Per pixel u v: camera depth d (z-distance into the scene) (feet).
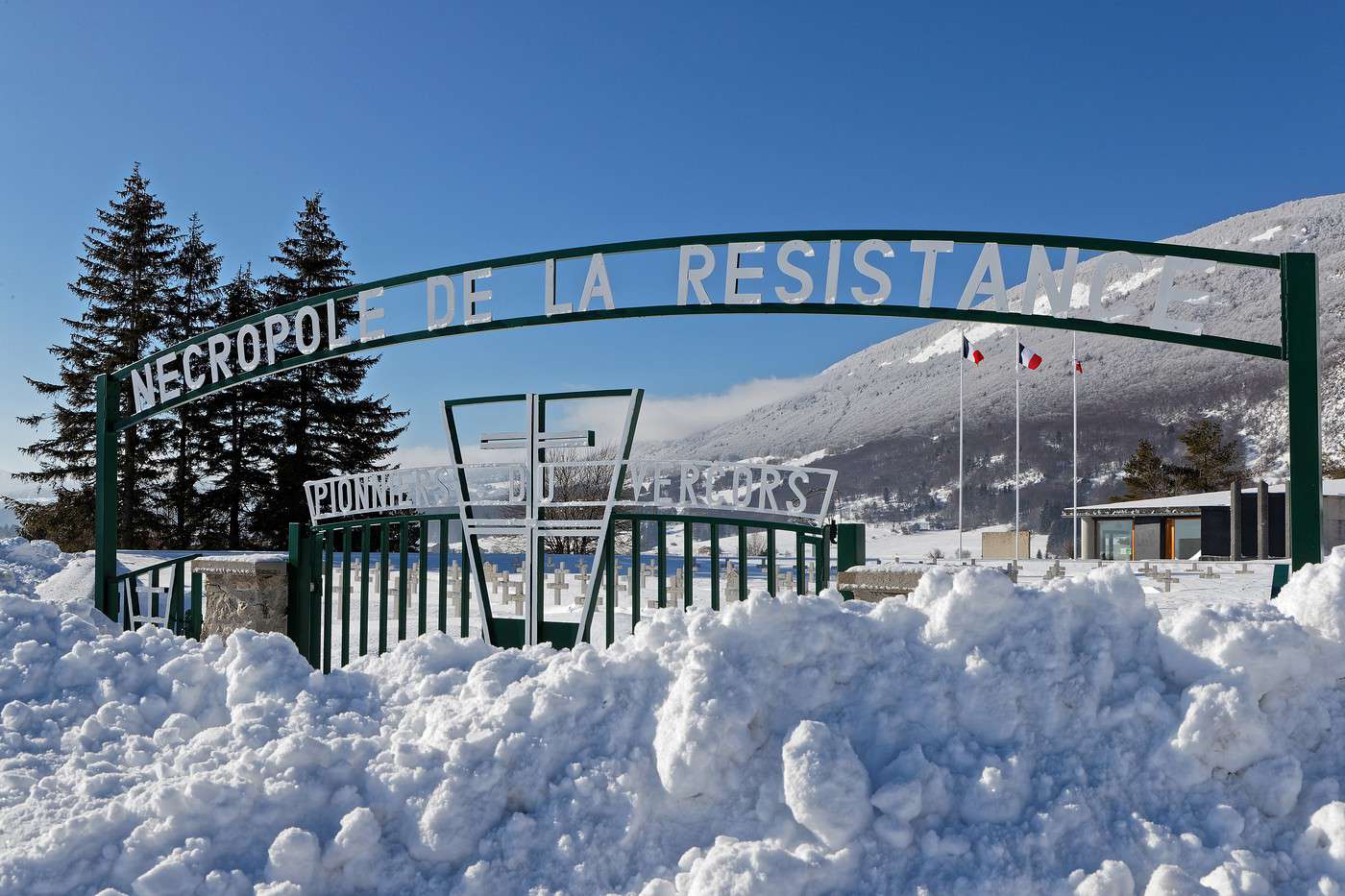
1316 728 9.54
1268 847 8.64
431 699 12.39
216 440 103.09
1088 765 9.35
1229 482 194.49
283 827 9.53
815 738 9.31
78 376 103.60
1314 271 15.99
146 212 109.40
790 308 19.99
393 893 9.15
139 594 30.37
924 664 10.39
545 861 9.30
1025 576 65.10
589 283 21.48
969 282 18.74
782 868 8.41
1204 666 9.87
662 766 9.73
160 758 11.79
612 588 20.65
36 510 102.89
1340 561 10.77
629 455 20.49
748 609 10.80
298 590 24.56
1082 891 8.15
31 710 13.21
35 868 8.90
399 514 22.72
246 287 111.65
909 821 8.88
